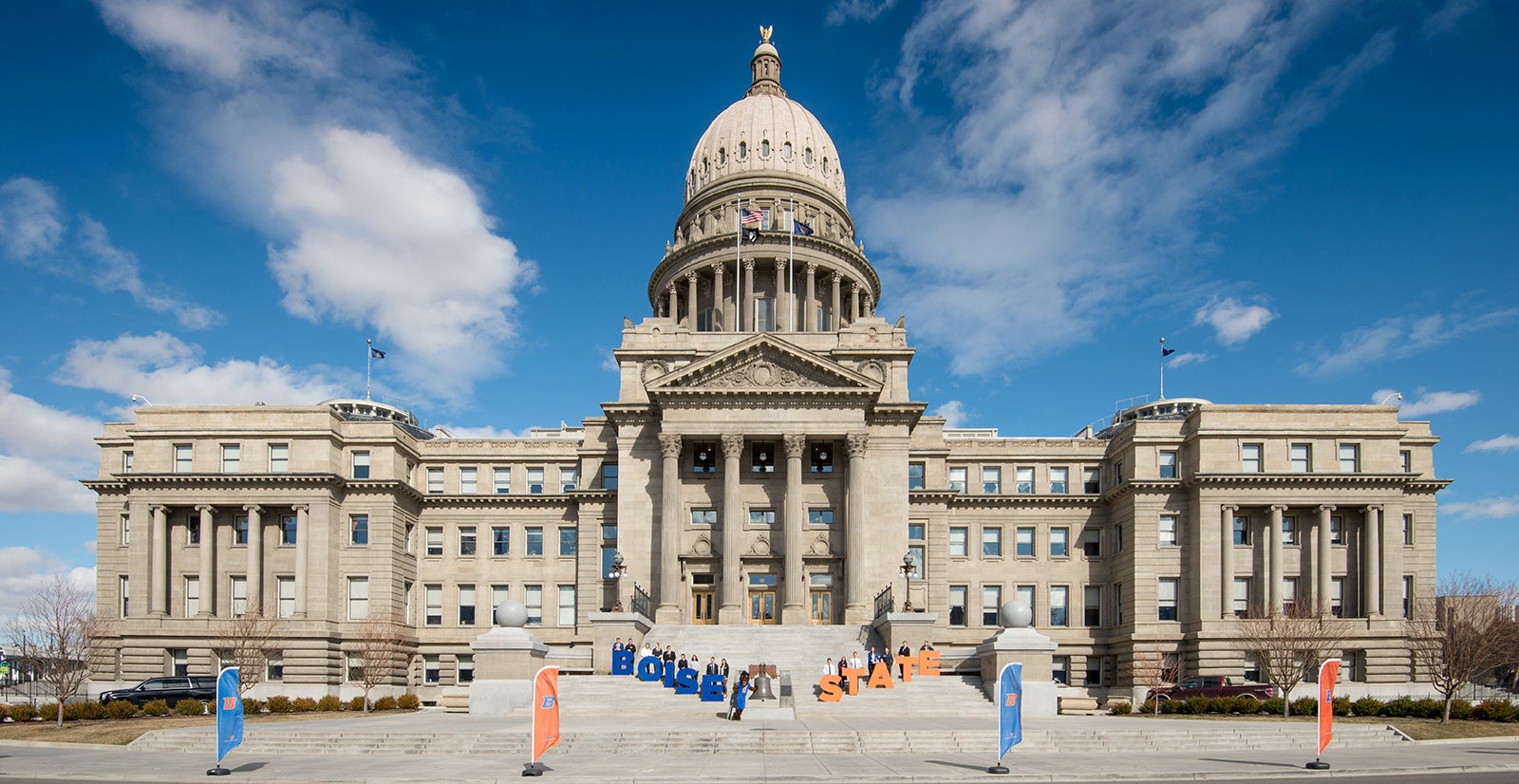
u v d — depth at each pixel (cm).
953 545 9144
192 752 4147
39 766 3625
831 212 11325
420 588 8850
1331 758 3809
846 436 7525
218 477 8075
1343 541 8238
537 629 8738
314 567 8044
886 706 5116
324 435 8206
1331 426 8306
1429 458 8531
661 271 10988
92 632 7344
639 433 7956
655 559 7750
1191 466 8381
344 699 7919
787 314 10031
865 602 7419
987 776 3234
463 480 9069
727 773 3278
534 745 3259
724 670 5534
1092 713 5347
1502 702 5578
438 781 3134
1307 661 6838
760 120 11462
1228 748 4172
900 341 8344
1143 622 8250
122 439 8662
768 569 7669
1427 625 7644
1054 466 9256
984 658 5466
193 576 8244
